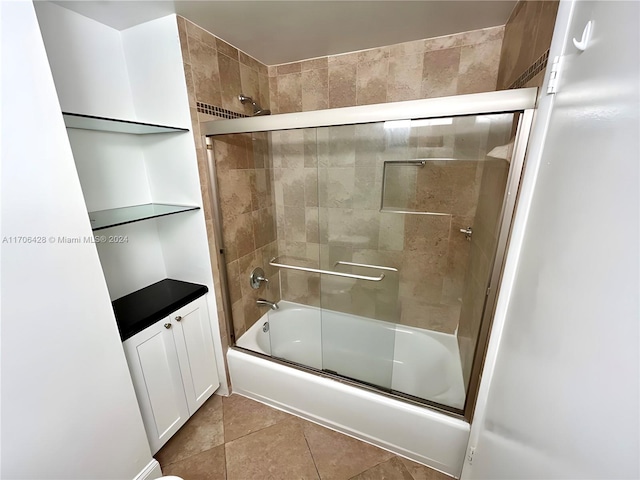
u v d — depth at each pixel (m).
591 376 0.48
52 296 0.83
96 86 1.26
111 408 1.04
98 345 0.97
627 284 0.41
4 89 0.70
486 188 1.36
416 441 1.33
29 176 0.76
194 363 1.54
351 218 2.00
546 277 0.68
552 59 0.74
